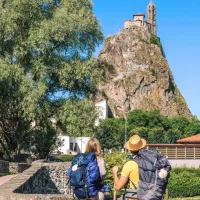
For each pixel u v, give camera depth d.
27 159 44.97
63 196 11.95
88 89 41.91
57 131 43.03
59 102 40.41
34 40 38.34
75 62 39.72
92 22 40.81
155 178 8.84
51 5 41.97
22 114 40.91
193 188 43.19
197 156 58.41
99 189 10.01
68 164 23.12
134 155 9.30
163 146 59.00
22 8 39.16
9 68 37.25
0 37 39.03
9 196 11.54
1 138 45.25
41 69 38.50
